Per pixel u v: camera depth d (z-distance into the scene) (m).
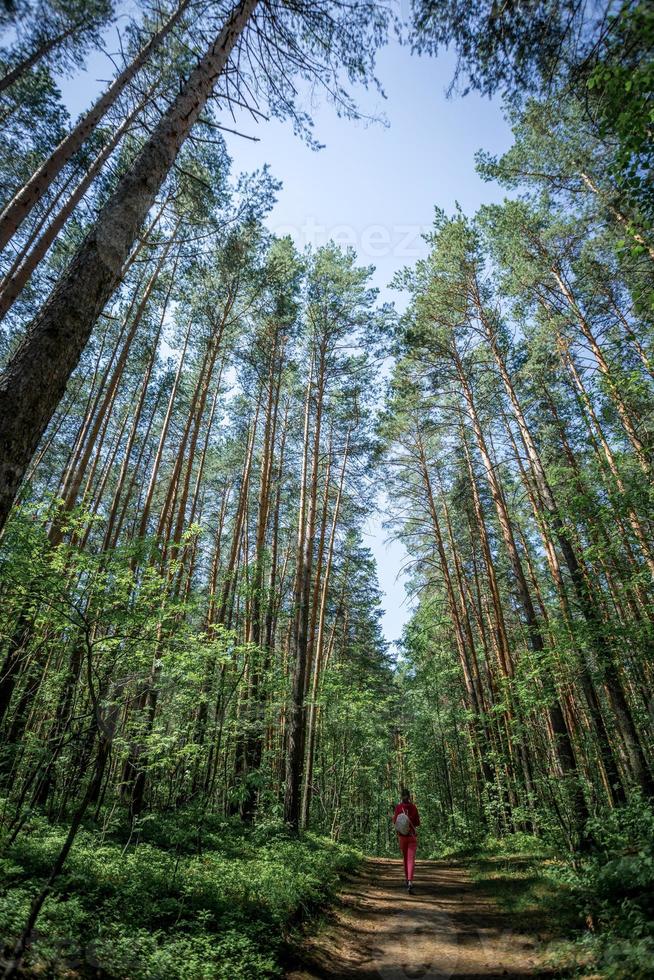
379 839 26.56
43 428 3.36
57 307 3.67
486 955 4.98
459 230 13.56
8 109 10.49
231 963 4.42
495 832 14.34
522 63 5.95
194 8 7.39
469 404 14.60
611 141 8.88
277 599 13.34
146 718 8.27
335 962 5.21
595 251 10.85
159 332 15.77
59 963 3.60
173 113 5.14
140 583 6.53
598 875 5.42
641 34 4.21
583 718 12.79
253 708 10.48
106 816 8.45
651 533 6.77
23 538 5.56
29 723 8.37
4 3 7.96
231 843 9.13
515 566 12.51
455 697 20.70
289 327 16.38
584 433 12.72
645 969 3.56
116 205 4.29
